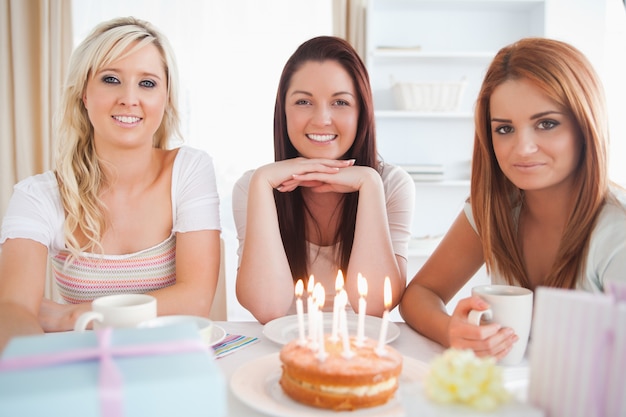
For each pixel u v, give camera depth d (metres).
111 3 3.19
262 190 1.29
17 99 3.10
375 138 1.48
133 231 1.35
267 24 3.25
